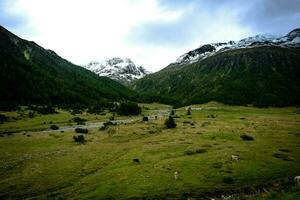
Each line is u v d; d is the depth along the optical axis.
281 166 64.00
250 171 60.84
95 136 107.44
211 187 53.78
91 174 64.12
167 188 53.81
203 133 103.00
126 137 103.31
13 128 139.00
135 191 52.97
